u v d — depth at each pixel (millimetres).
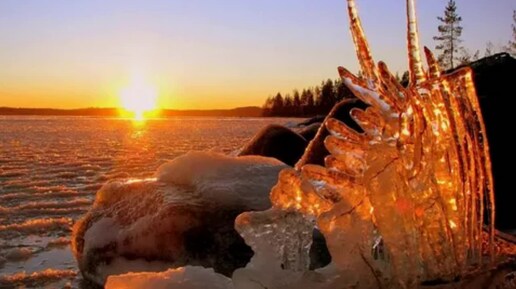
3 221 5965
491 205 1517
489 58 5266
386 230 1408
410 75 1451
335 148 1491
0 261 4352
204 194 3150
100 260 3260
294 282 1474
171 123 68562
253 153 5945
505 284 1457
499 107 4586
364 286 1435
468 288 1422
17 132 34094
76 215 6305
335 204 1443
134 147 19891
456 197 1465
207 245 2975
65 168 11969
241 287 1507
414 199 1426
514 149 4391
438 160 1452
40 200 7430
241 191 3154
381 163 1414
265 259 1534
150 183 3461
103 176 10469
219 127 49750
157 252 3043
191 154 3559
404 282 1411
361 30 1462
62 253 4559
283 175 1490
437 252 1437
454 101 1467
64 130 39062
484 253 1558
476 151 1505
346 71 1467
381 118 1450
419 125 1426
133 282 1625
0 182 9422
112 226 3305
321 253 2475
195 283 1586
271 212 1560
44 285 3730
